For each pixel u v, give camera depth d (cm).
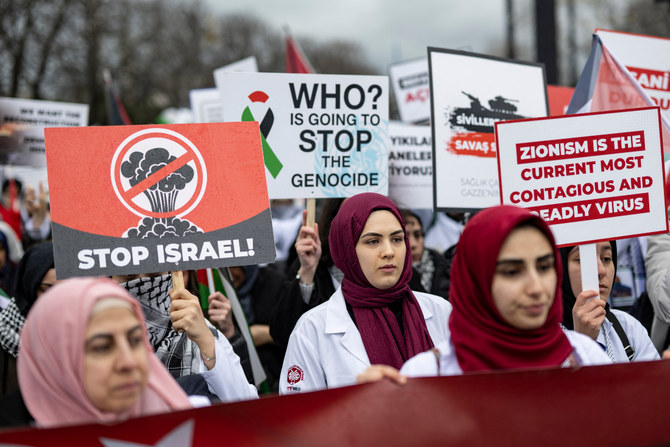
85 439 205
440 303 358
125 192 322
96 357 210
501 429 228
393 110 1567
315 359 337
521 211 240
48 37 2230
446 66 446
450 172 441
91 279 220
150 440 210
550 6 916
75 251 313
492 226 240
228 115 424
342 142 434
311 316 347
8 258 632
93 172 321
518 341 242
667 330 427
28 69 2217
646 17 1875
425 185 591
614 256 400
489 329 244
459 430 226
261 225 334
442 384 229
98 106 2433
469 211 443
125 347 211
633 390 233
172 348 338
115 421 208
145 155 328
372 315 340
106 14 2453
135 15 2719
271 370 489
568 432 227
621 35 490
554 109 575
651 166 342
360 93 435
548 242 242
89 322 210
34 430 203
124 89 2695
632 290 473
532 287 235
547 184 339
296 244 425
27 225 726
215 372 312
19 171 721
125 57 2627
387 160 438
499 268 239
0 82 2162
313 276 428
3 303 465
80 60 2347
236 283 558
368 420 224
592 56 432
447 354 253
